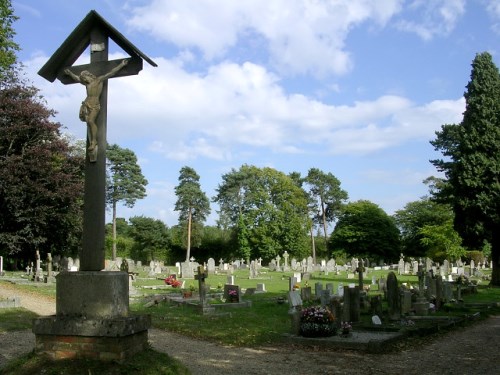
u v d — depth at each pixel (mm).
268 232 75000
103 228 7738
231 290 22219
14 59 26094
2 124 39188
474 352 12109
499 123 35969
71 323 7070
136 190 80000
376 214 79312
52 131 41281
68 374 6695
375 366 10336
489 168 34812
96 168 7770
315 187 98438
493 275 36344
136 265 62375
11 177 36719
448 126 40844
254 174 86562
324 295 21625
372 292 29016
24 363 7008
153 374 6922
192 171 84125
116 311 7320
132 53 8047
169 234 80875
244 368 9961
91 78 7949
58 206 40562
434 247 67750
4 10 24406
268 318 17391
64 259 43906
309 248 83000
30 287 27359
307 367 10133
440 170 40344
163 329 15156
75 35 8039
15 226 40094
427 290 21234
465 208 35625
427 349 12469
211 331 14547
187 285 34656
